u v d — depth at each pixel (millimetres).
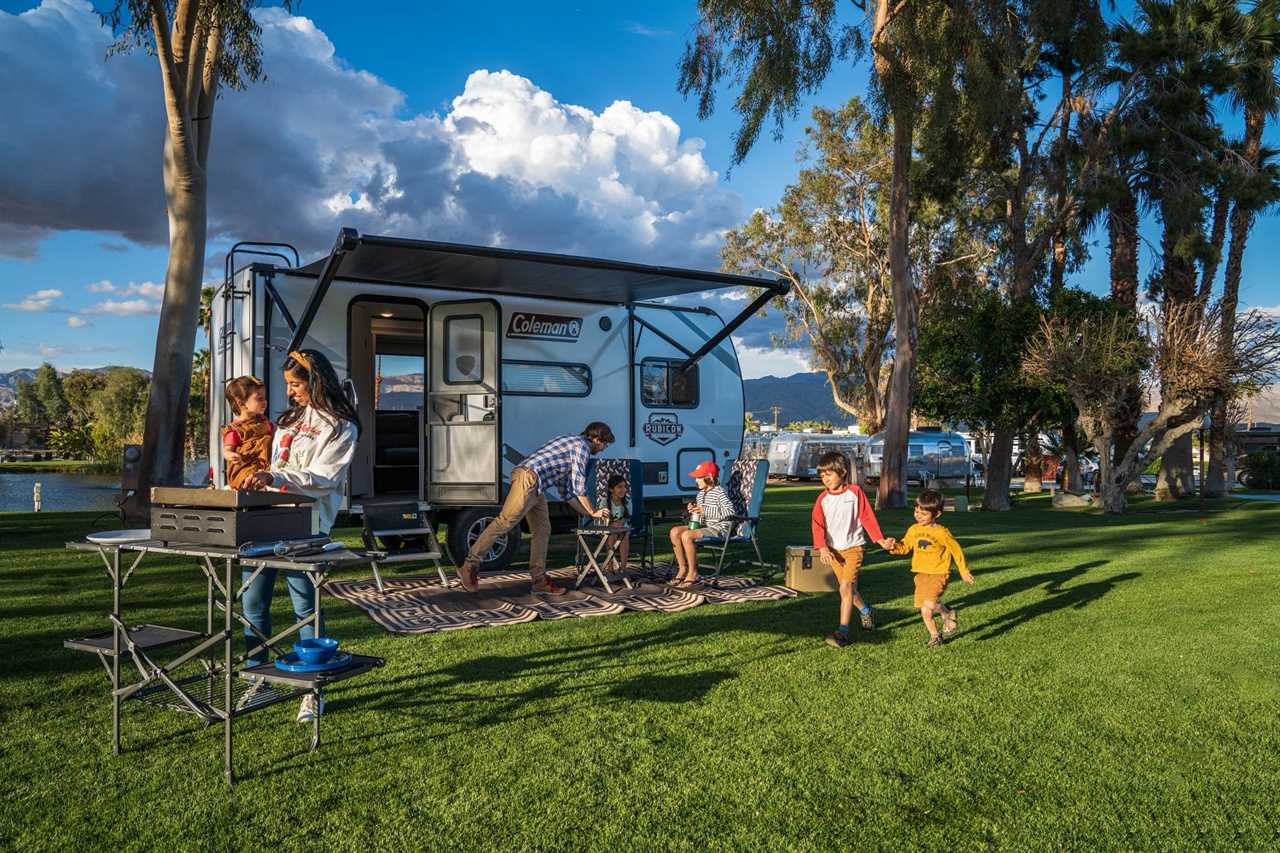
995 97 16406
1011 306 19156
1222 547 10398
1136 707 4160
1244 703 4234
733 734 3762
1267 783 3299
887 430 17828
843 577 5430
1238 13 20375
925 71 15812
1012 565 8781
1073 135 20172
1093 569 8469
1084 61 18531
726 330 9477
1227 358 15695
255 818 2920
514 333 8750
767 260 34750
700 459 10148
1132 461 17156
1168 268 20281
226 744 3191
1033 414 18719
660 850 2748
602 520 7223
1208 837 2875
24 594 6691
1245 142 22109
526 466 6789
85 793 3100
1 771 3281
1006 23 16422
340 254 6328
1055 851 2777
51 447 85812
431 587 7312
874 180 31609
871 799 3133
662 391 9836
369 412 8836
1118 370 16328
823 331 34500
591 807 3037
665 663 4910
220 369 8312
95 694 4207
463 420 8008
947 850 2773
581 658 5004
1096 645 5363
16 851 2680
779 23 15367
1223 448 22906
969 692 4387
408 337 9367
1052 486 32125
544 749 3564
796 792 3182
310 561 3236
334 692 4305
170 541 3439
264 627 3965
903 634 5676
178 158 11719
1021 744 3676
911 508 18328
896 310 17594
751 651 5199
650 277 7754
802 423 85875
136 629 3670
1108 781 3307
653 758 3484
